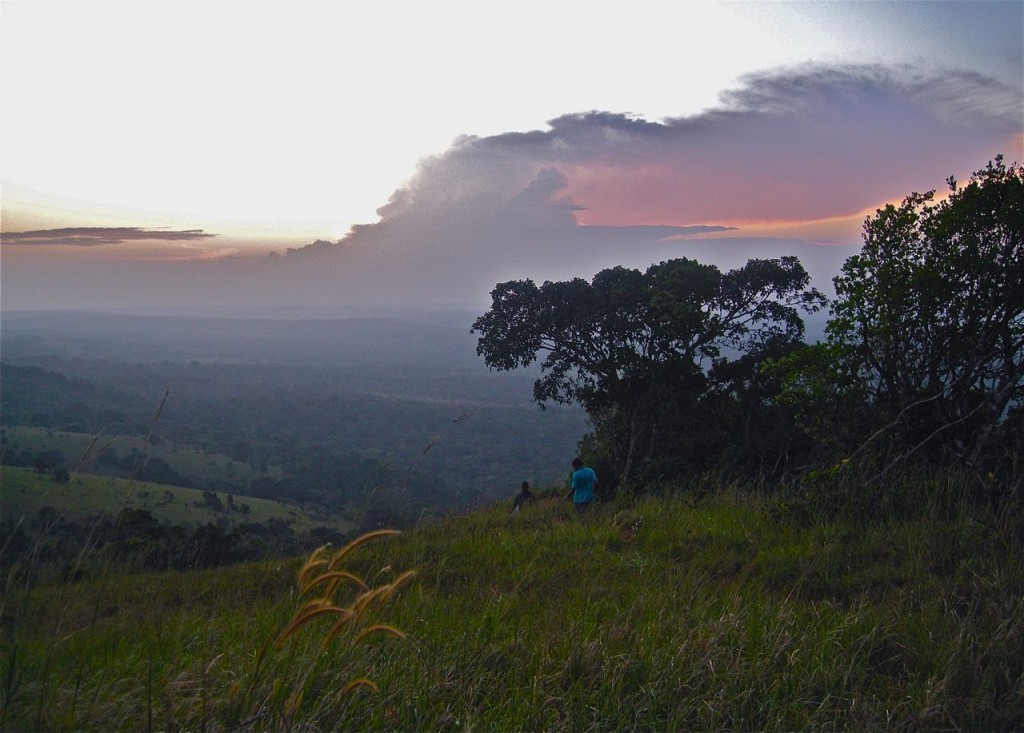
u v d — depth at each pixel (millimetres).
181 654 3838
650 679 3875
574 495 11906
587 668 4059
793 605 5043
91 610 3691
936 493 7258
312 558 3061
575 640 4359
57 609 3420
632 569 6719
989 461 7867
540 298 23016
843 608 5211
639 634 4496
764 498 8719
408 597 5090
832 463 9352
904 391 9164
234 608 5512
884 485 7574
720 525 7809
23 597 3219
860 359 9766
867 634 4465
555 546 8047
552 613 5223
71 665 3385
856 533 6824
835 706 3775
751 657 4145
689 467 18562
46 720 2834
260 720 3074
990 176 8531
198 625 4512
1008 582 5082
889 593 5383
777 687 3820
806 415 10977
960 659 4070
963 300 8617
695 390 21469
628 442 23562
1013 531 6000
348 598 4953
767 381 20750
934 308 8758
